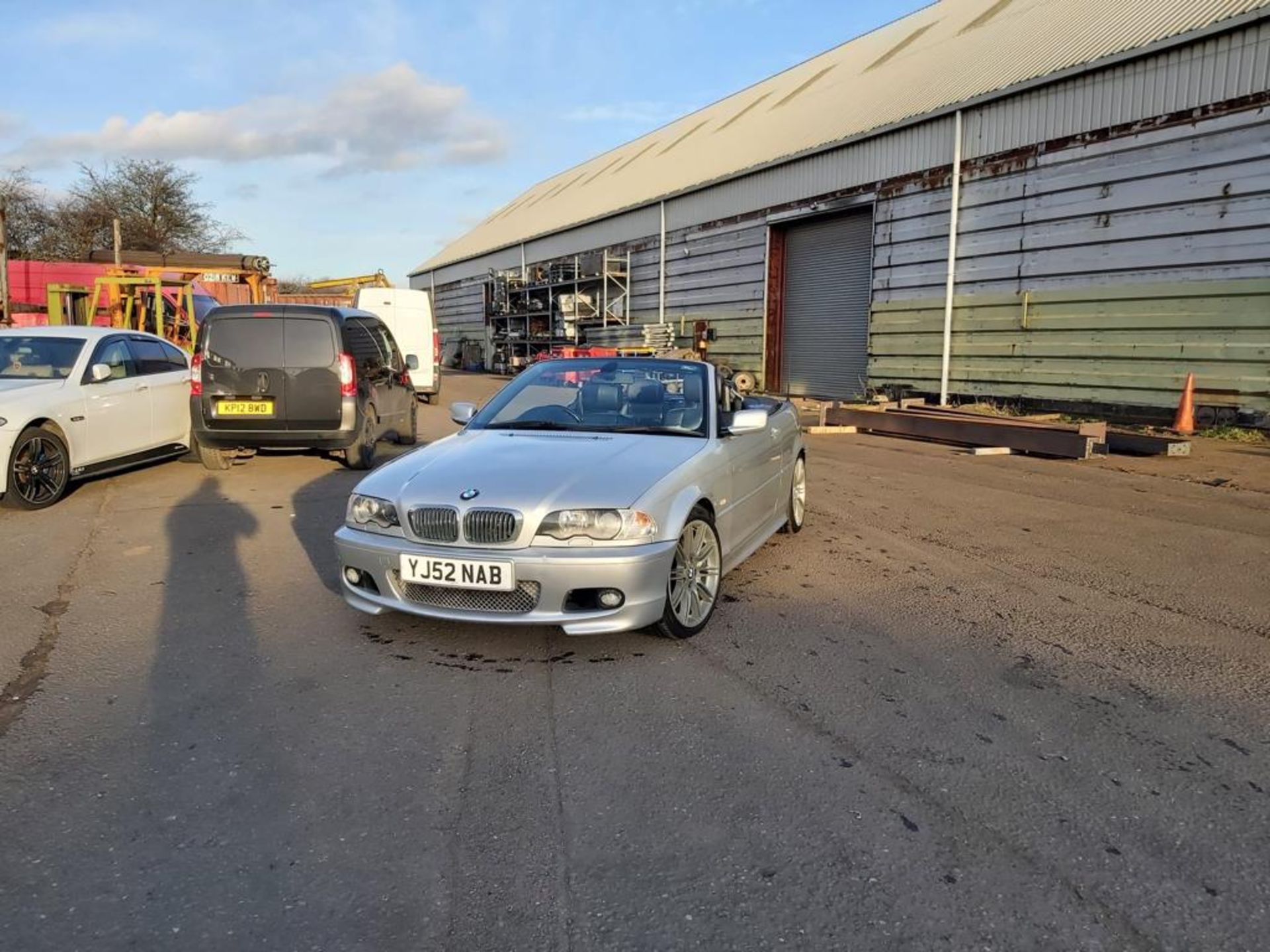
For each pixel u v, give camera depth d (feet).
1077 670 12.35
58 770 9.57
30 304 56.75
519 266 117.70
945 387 51.42
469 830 8.45
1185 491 26.43
